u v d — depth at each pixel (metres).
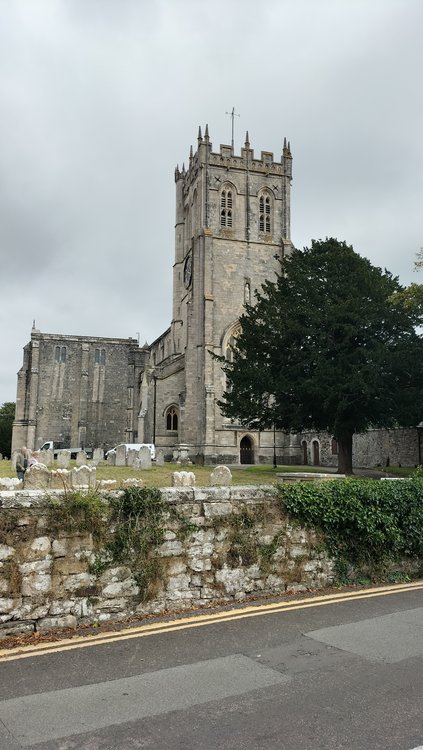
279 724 5.52
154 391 60.59
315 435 57.28
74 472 16.27
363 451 52.59
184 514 9.89
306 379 32.16
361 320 32.09
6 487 12.39
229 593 10.18
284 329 33.84
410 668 6.95
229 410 37.38
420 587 11.67
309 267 36.31
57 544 8.64
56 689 6.36
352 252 36.62
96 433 81.69
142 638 8.13
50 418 80.44
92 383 82.75
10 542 8.28
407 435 46.31
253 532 10.64
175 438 60.38
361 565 11.93
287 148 64.06
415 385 32.38
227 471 13.75
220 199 61.25
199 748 5.09
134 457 37.06
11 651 7.58
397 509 12.59
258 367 35.19
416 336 33.00
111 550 9.09
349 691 6.28
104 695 6.20
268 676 6.71
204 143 61.31
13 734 5.34
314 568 11.30
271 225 62.62
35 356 80.69
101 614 8.86
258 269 61.03
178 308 68.88
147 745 5.14
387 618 9.20
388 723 5.53
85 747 5.11
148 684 6.49
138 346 86.06
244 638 8.13
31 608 8.33
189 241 66.31
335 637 8.17
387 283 36.50
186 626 8.71
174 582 9.62
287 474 22.28
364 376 30.50
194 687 6.40
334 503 11.68
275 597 10.52
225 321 59.22
